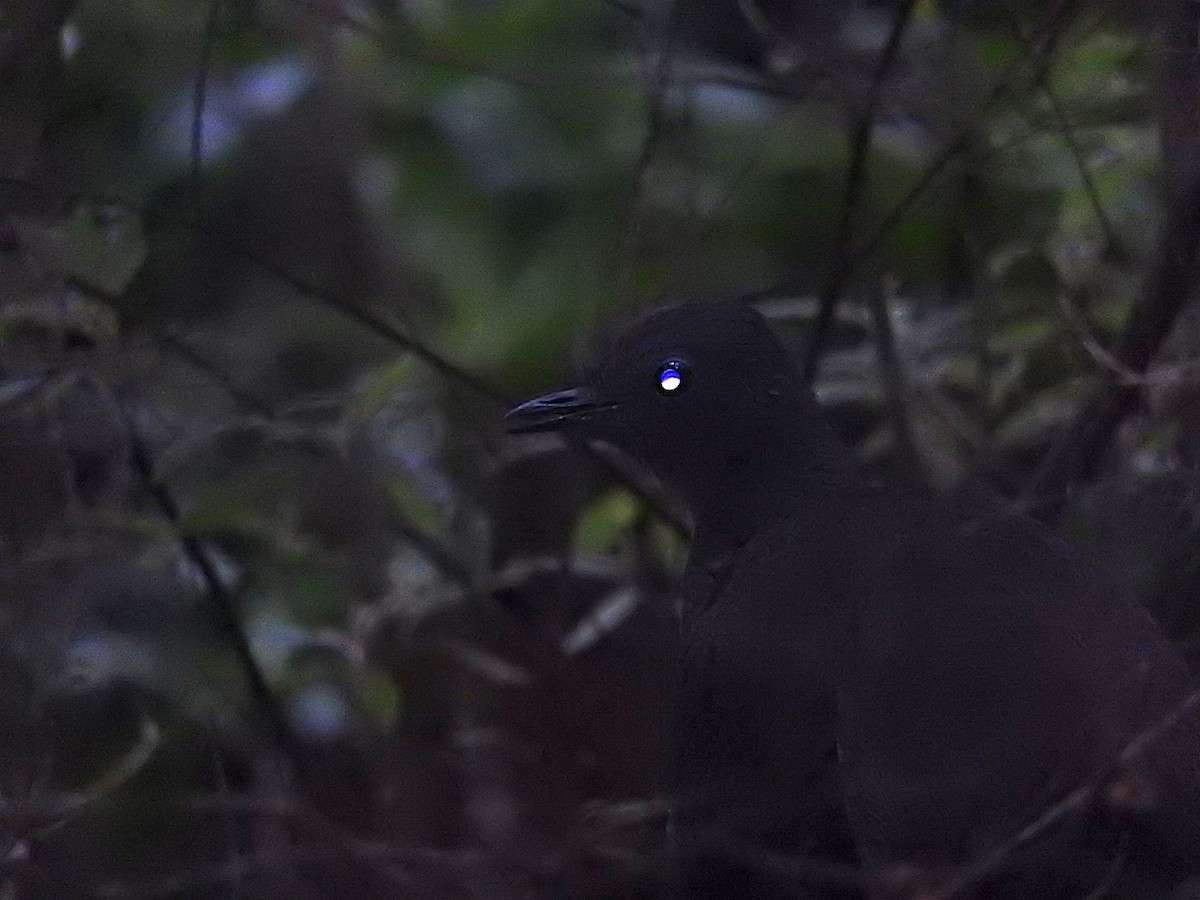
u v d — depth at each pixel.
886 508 10.12
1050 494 11.07
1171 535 10.93
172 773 11.21
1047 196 11.55
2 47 10.82
